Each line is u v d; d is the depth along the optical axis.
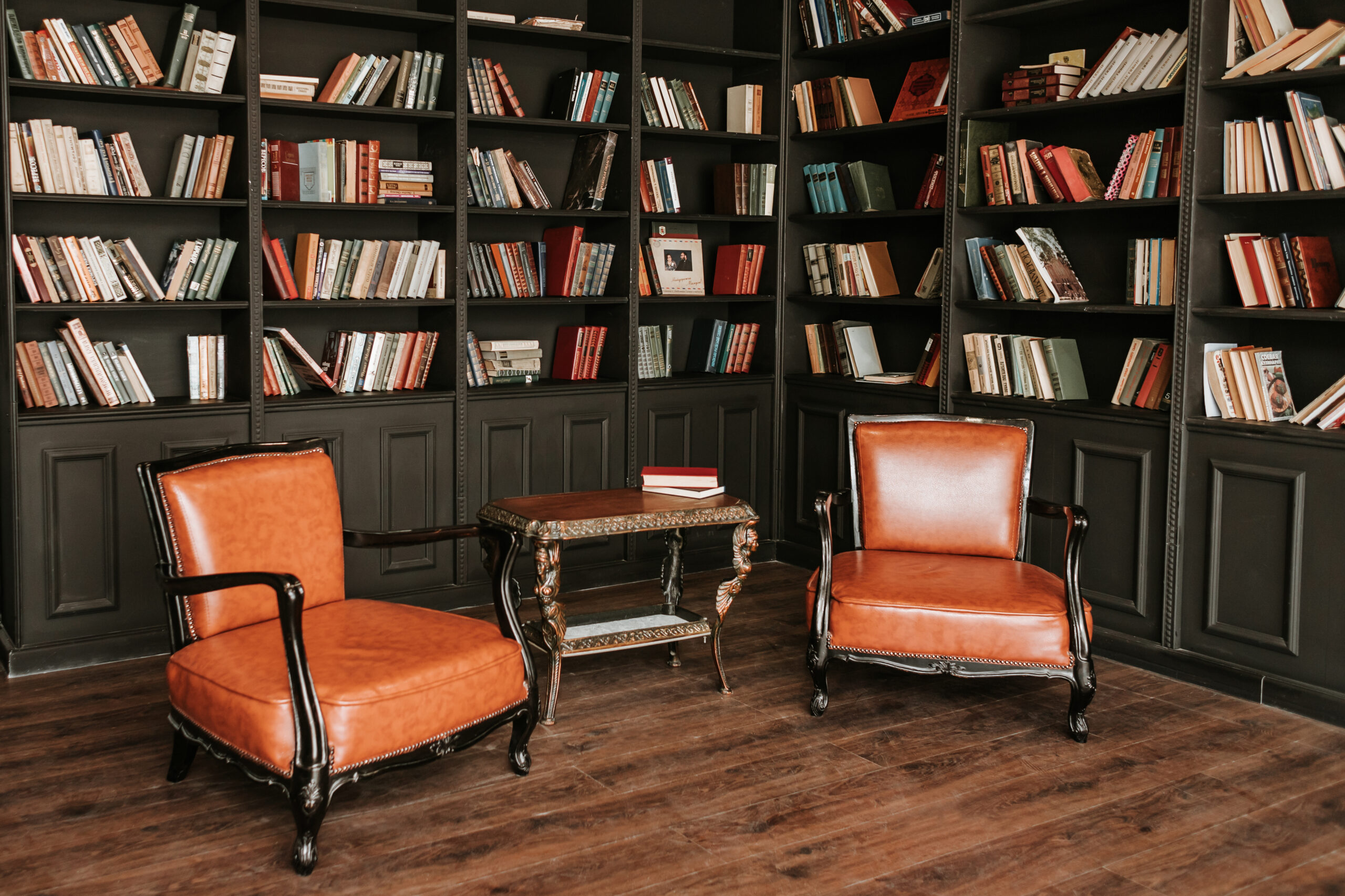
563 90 4.84
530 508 3.55
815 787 2.94
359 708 2.48
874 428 3.88
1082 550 4.15
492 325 4.96
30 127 3.69
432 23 4.41
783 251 5.39
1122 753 3.18
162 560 2.75
